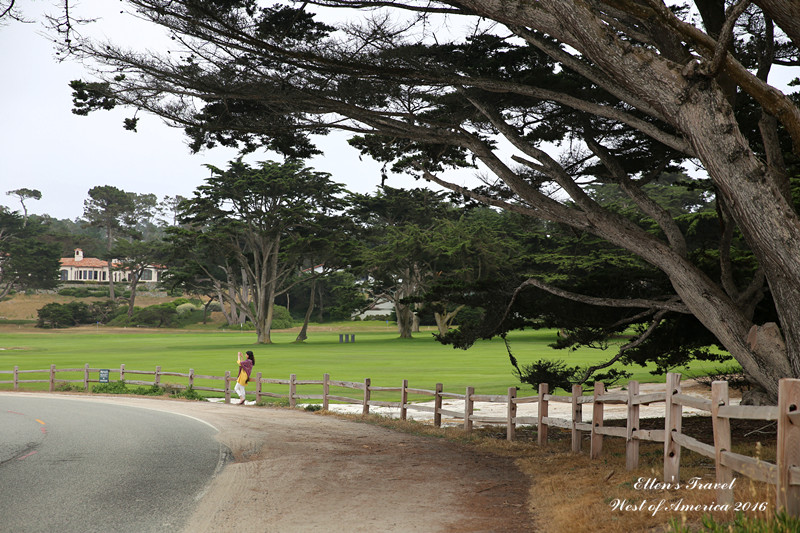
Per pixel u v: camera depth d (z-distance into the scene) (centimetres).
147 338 9150
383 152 1698
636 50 816
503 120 1362
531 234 6378
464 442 1325
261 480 898
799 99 1391
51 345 7325
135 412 1884
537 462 1028
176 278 7631
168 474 938
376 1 1181
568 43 863
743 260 1695
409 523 669
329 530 645
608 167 1455
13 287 13588
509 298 1698
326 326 12431
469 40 1257
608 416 1919
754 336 1046
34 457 1079
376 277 7562
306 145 1611
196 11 1141
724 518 541
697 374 2900
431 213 7806
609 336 1766
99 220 17512
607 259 5412
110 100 1371
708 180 1734
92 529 645
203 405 2222
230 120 1445
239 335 10094
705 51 809
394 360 4503
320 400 2377
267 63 1284
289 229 7438
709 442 1135
